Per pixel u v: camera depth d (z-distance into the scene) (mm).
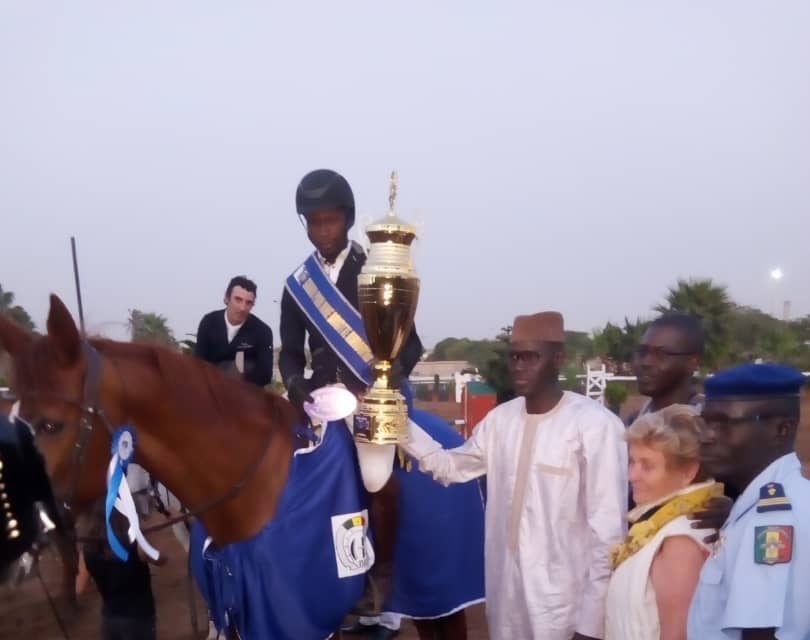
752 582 1966
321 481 3031
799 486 2051
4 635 5434
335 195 3354
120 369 2873
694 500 2514
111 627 4348
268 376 5727
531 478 3064
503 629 3154
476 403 10172
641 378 3686
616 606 2520
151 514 5105
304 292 3396
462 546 3758
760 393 2236
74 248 3170
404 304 2871
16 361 2781
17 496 2576
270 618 2918
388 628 5500
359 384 3271
